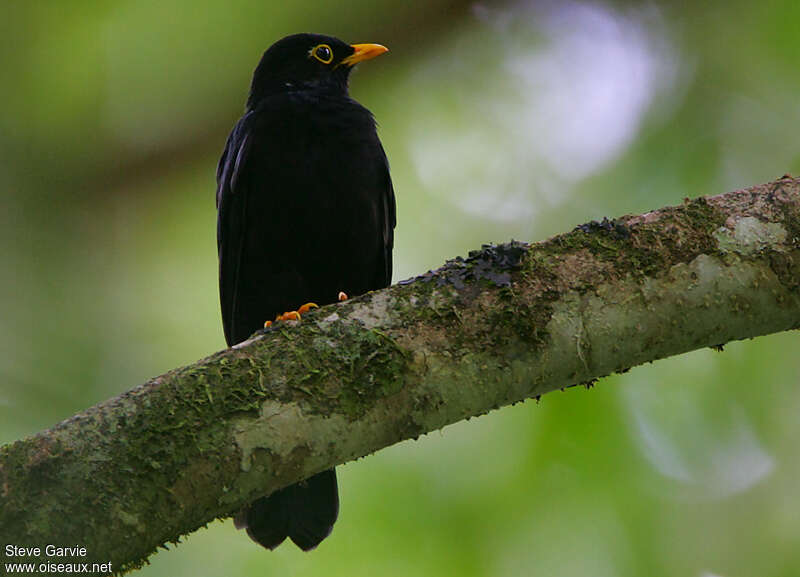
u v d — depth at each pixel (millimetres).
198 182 12672
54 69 12219
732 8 12398
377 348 6059
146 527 5602
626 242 6355
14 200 11945
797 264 6297
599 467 10586
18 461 5516
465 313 6180
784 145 11898
